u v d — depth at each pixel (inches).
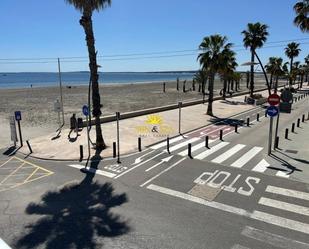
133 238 325.1
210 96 1269.7
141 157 636.1
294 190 457.1
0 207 404.8
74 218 371.6
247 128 983.0
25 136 854.5
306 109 1499.8
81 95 2321.6
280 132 912.3
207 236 328.5
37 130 943.0
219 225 352.2
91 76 673.0
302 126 1008.9
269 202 414.9
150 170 552.7
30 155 657.6
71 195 442.9
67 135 852.6
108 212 386.9
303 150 684.7
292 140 791.1
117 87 3506.4
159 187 471.2
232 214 379.9
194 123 1069.8
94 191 457.7
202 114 1293.1
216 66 1240.2
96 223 358.9
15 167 578.6
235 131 920.9
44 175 531.8
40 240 323.3
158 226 350.0
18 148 714.8
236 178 508.4
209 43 1240.8
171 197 432.8
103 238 325.4
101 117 1064.2
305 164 581.9
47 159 627.8
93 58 661.9
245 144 754.8
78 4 639.8
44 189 467.8
